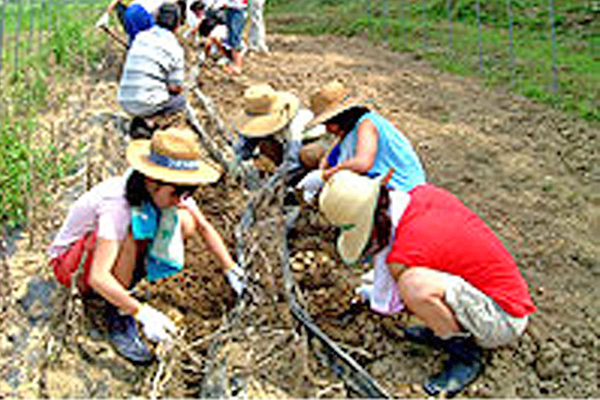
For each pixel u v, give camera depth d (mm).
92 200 3342
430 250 3178
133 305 3305
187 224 3658
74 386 3260
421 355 3561
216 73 7309
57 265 3557
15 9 10570
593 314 3859
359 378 3373
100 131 5578
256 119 4812
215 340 3520
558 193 5172
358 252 3295
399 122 6352
